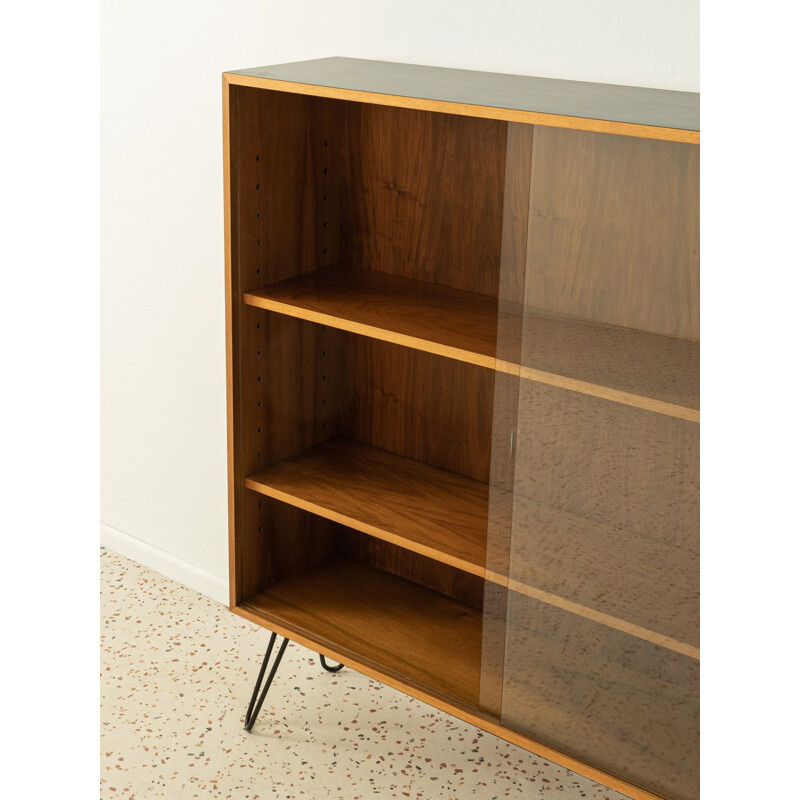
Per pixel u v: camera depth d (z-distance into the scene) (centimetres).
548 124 142
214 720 230
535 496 161
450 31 194
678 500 146
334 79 175
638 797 162
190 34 233
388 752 221
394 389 218
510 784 211
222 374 257
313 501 200
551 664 168
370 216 208
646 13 171
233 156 184
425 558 222
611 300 144
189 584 285
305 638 204
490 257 195
